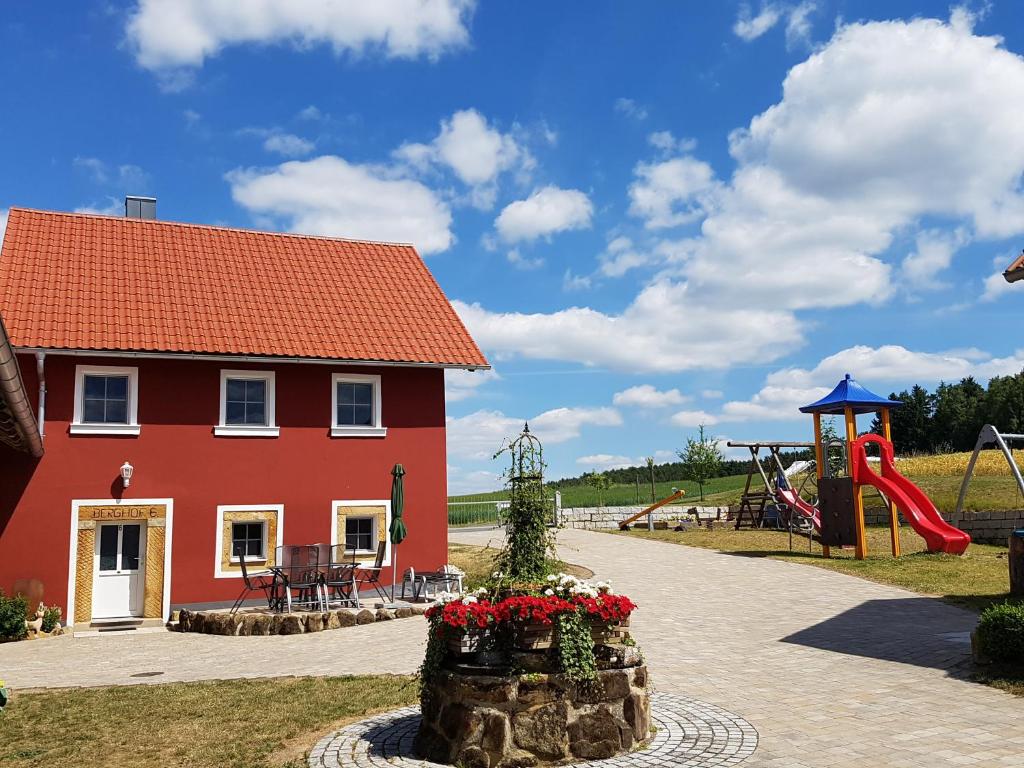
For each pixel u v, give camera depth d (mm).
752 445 28953
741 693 9016
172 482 17609
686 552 23734
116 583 17281
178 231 21406
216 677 11117
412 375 20000
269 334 18750
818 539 24859
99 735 8188
